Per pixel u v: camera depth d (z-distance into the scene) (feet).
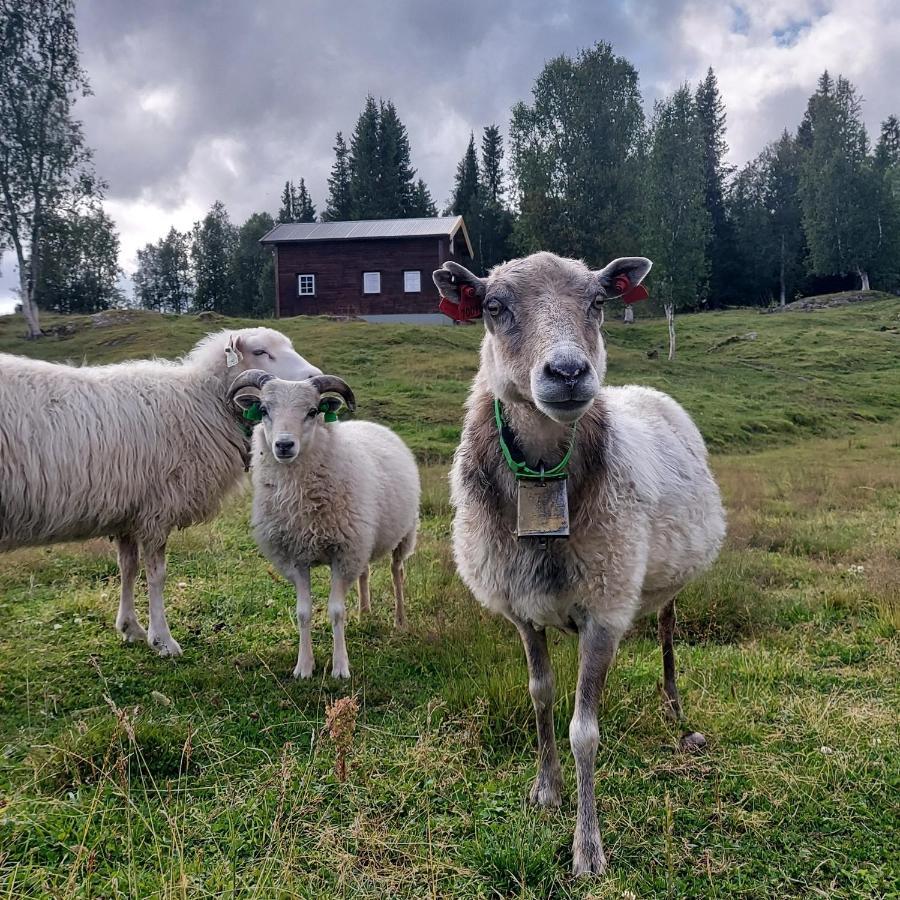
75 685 5.93
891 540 10.26
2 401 6.02
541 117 49.49
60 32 36.78
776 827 4.17
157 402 6.82
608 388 5.88
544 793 4.38
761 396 28.76
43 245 38.09
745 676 5.94
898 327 44.45
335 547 6.41
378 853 3.93
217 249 97.25
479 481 4.26
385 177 91.09
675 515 4.70
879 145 65.92
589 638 4.11
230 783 4.45
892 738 4.94
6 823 4.03
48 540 6.48
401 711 5.47
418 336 34.14
